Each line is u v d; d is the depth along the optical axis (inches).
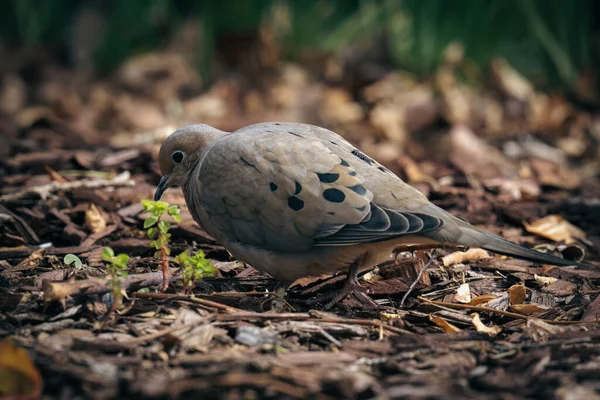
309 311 322.3
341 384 255.3
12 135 619.5
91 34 865.5
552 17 780.0
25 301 324.2
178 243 417.1
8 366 249.4
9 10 893.2
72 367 264.7
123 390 252.5
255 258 338.0
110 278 331.9
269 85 764.0
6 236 402.9
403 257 397.7
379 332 312.7
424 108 682.8
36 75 826.2
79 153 567.2
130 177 521.7
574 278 384.5
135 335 299.7
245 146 333.4
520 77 804.6
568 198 534.0
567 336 304.3
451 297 357.7
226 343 295.9
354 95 756.0
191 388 252.4
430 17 769.6
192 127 370.0
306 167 322.3
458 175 562.3
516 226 471.5
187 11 865.5
